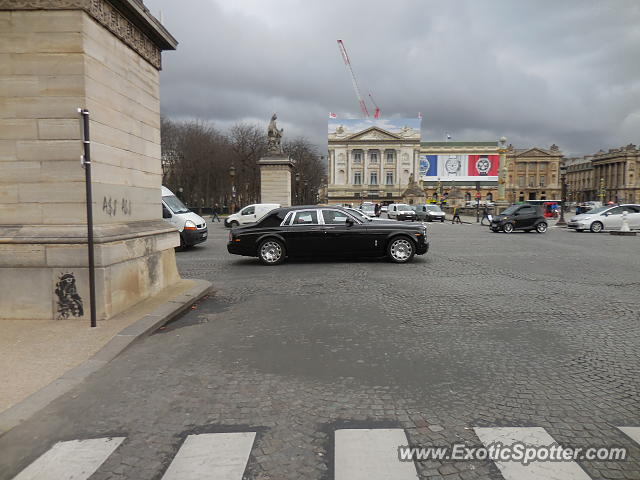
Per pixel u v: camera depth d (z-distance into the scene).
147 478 2.89
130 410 3.83
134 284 7.25
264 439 3.32
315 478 2.84
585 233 26.45
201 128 65.12
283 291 8.86
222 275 11.09
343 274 10.83
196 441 3.31
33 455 3.18
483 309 7.26
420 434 3.37
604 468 2.94
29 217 6.41
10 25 6.18
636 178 123.44
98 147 6.57
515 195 125.19
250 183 68.19
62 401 4.02
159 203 8.90
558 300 7.91
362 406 3.84
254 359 5.04
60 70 6.20
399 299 8.01
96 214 6.54
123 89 7.36
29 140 6.30
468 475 2.87
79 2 6.12
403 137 118.69
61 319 6.36
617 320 6.58
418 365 4.80
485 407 3.80
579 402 3.89
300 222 12.95
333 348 5.38
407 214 44.94
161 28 8.38
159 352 5.33
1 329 5.95
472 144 126.75
